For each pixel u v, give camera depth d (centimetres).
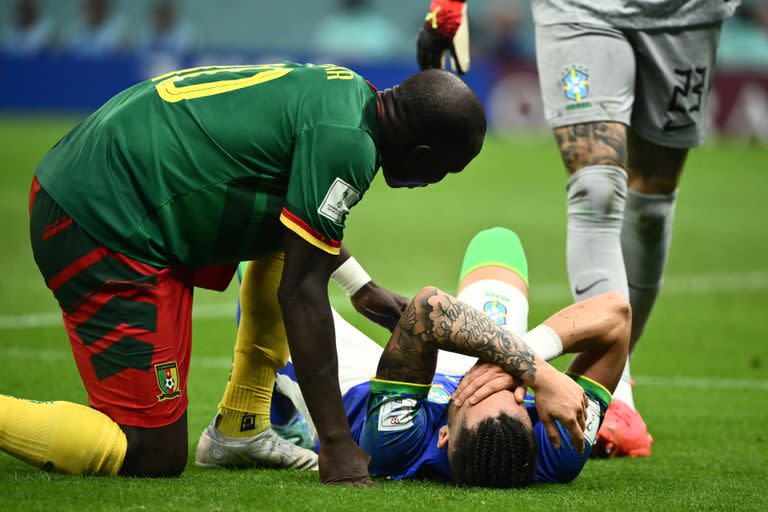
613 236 1545
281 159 1164
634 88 1619
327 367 1130
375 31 8925
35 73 7906
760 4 8925
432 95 1148
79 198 1166
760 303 2970
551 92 1590
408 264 3403
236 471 1316
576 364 1209
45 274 1200
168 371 1184
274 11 10462
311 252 1120
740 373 2119
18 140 6469
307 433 1447
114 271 1167
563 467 1195
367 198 5328
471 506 1052
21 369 1908
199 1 10388
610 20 1566
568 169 1570
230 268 1297
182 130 1169
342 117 1131
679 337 2488
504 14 8175
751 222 4666
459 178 6112
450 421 1152
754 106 7894
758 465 1405
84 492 1071
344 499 1062
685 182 6016
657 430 1656
